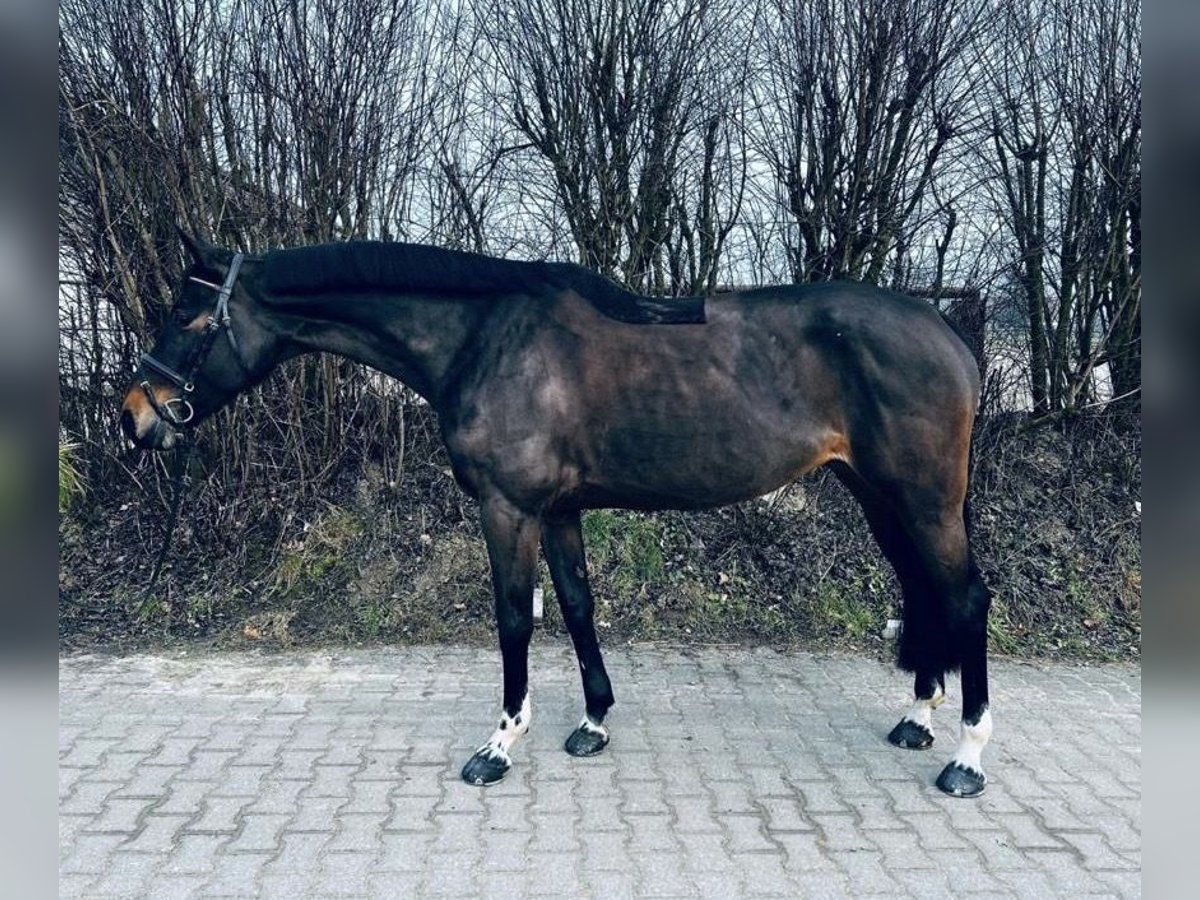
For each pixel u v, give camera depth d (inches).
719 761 116.3
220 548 184.5
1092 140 188.9
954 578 105.7
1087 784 110.6
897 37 177.6
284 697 138.9
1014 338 198.4
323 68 181.5
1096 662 160.9
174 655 158.2
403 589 178.2
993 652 164.7
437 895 84.6
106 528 191.2
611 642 167.2
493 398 104.5
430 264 108.0
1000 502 192.5
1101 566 182.1
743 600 178.1
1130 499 192.4
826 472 192.1
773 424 104.0
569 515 118.1
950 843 95.3
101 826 97.2
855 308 104.0
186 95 178.5
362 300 108.7
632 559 184.1
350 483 195.9
